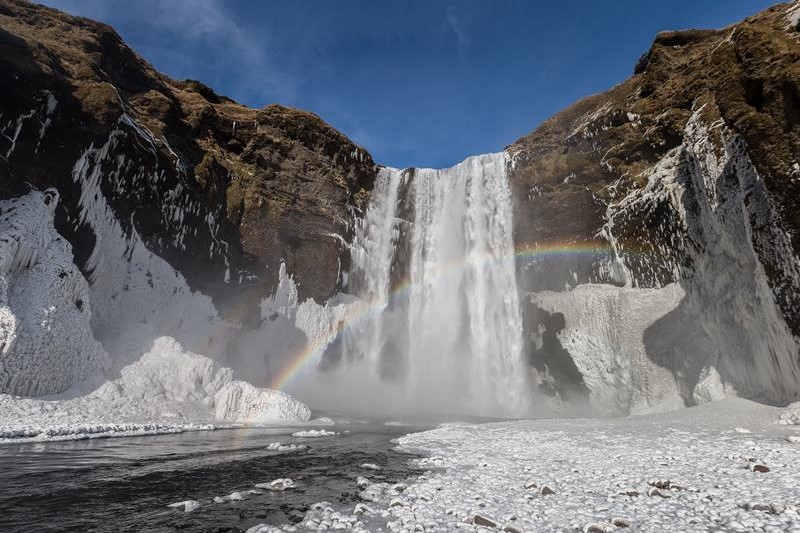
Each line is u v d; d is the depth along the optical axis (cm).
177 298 2534
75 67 2272
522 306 3331
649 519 597
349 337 3528
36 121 1939
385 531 579
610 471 904
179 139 2911
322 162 3766
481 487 806
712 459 977
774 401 1606
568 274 3100
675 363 2227
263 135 3478
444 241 3819
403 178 4116
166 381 2030
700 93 2405
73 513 659
